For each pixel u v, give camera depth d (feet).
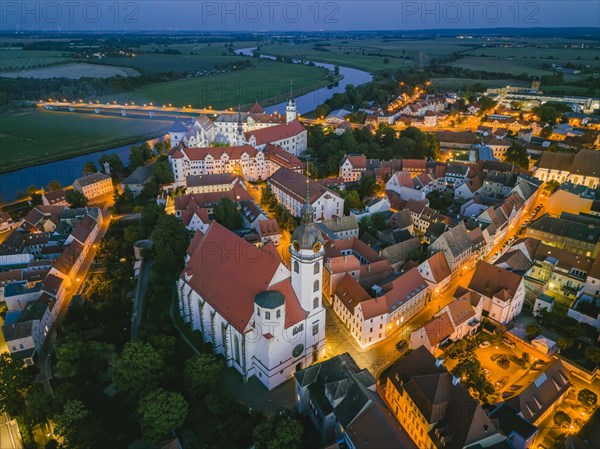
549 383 327.88
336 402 289.53
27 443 314.96
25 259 531.50
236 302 349.82
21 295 447.83
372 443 262.06
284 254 535.60
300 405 321.11
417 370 323.37
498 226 549.54
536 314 433.07
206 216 560.61
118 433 316.40
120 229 604.49
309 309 347.77
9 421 336.08
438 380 299.99
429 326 373.61
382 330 400.67
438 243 481.46
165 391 304.09
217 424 313.94
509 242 565.12
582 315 414.82
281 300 322.55
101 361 376.89
